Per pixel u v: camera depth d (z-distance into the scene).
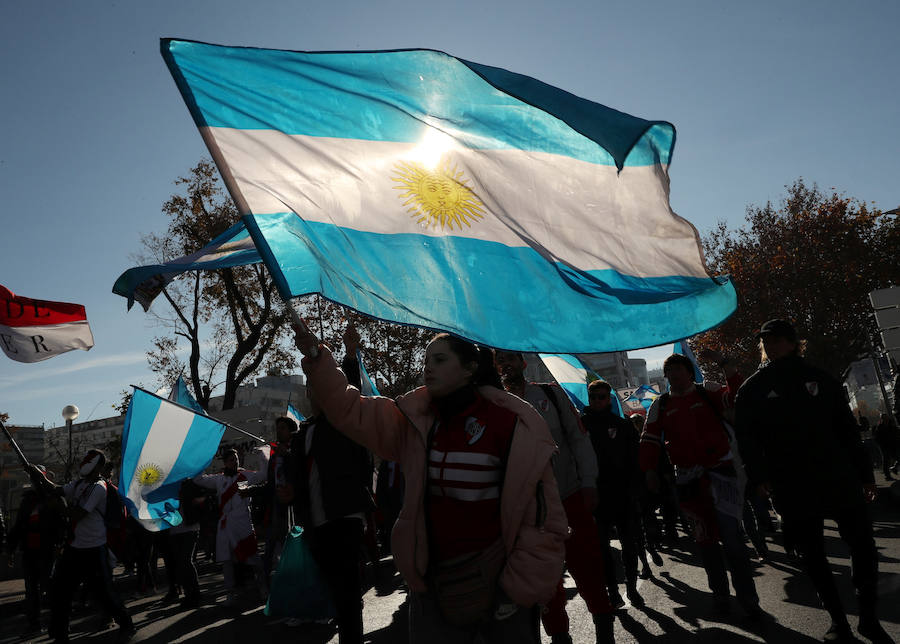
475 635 2.83
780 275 38.66
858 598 4.42
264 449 10.19
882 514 12.16
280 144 3.22
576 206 3.53
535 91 3.45
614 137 3.31
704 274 3.66
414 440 2.87
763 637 4.93
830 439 4.52
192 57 3.21
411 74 3.42
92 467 7.57
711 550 5.78
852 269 37.56
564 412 4.84
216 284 32.12
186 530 9.58
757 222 40.44
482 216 3.41
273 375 33.22
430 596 2.82
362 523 5.32
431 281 3.24
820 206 39.12
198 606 9.50
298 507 5.48
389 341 32.31
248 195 3.08
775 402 4.61
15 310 9.49
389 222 3.27
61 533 9.79
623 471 6.52
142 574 12.77
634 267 3.60
